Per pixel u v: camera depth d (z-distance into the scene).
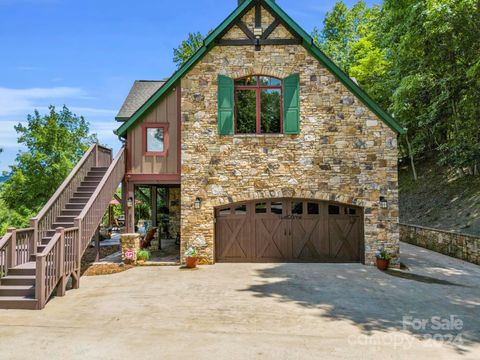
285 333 6.49
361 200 12.53
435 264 12.73
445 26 15.46
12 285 8.59
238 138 12.73
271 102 13.10
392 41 19.61
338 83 12.64
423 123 18.56
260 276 10.95
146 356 5.56
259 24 12.82
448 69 17.56
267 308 7.91
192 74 12.86
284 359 5.46
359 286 9.80
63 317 7.38
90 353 5.69
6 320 7.22
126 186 13.38
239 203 13.02
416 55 18.58
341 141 12.61
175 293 9.12
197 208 12.72
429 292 9.22
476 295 8.97
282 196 12.66
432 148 26.38
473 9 15.14
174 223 19.42
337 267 12.20
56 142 23.12
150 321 7.11
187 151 12.77
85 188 12.77
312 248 12.97
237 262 13.03
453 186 20.36
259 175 12.70
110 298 8.73
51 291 8.43
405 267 12.20
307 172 12.62
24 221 21.61
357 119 12.58
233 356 5.55
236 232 13.08
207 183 12.73
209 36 12.55
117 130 13.16
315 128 12.64
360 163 12.54
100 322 7.07
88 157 13.78
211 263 12.70
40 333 6.53
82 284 10.16
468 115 18.12
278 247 13.02
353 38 32.16
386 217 12.45
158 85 17.95
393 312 7.66
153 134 13.36
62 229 8.93
